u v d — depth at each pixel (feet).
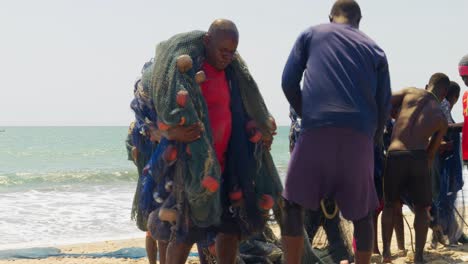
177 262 14.99
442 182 26.71
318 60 15.14
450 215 26.73
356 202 14.99
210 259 17.74
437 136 22.89
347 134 14.58
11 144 276.21
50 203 53.42
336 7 16.15
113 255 28.45
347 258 20.90
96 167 123.54
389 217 23.02
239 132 15.52
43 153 189.26
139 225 17.92
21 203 53.31
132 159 18.52
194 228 14.82
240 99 15.75
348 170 14.74
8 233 37.19
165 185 14.64
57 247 31.81
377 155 23.44
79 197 59.36
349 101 14.66
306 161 14.93
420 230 22.80
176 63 14.42
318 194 15.11
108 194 63.10
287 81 15.56
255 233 15.69
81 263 26.55
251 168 15.51
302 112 15.14
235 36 14.99
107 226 40.27
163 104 14.14
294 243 15.44
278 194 15.85
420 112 22.94
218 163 14.43
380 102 15.38
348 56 14.96
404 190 23.08
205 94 15.05
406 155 22.59
